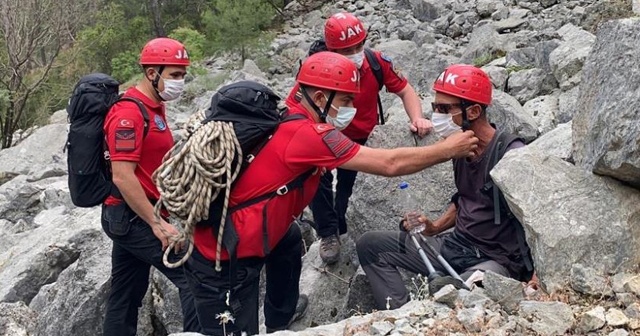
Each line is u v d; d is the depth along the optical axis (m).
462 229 4.58
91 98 5.06
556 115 7.94
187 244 4.66
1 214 10.80
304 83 4.12
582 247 4.00
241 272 4.12
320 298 6.02
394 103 8.41
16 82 18.67
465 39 14.59
